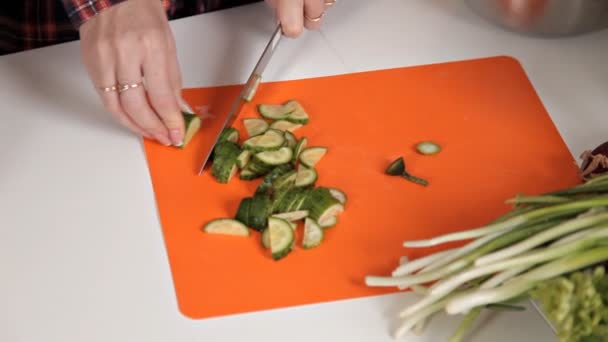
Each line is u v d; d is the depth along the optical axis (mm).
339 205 1056
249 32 1298
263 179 1095
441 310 982
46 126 1149
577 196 986
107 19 1082
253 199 1057
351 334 968
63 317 973
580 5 1220
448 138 1159
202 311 981
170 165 1117
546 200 984
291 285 1005
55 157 1117
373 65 1257
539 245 962
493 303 942
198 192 1091
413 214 1072
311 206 1055
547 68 1259
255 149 1107
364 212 1070
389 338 966
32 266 1012
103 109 1180
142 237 1046
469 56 1273
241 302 989
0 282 997
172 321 975
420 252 1034
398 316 984
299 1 1149
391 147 1146
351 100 1204
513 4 1250
